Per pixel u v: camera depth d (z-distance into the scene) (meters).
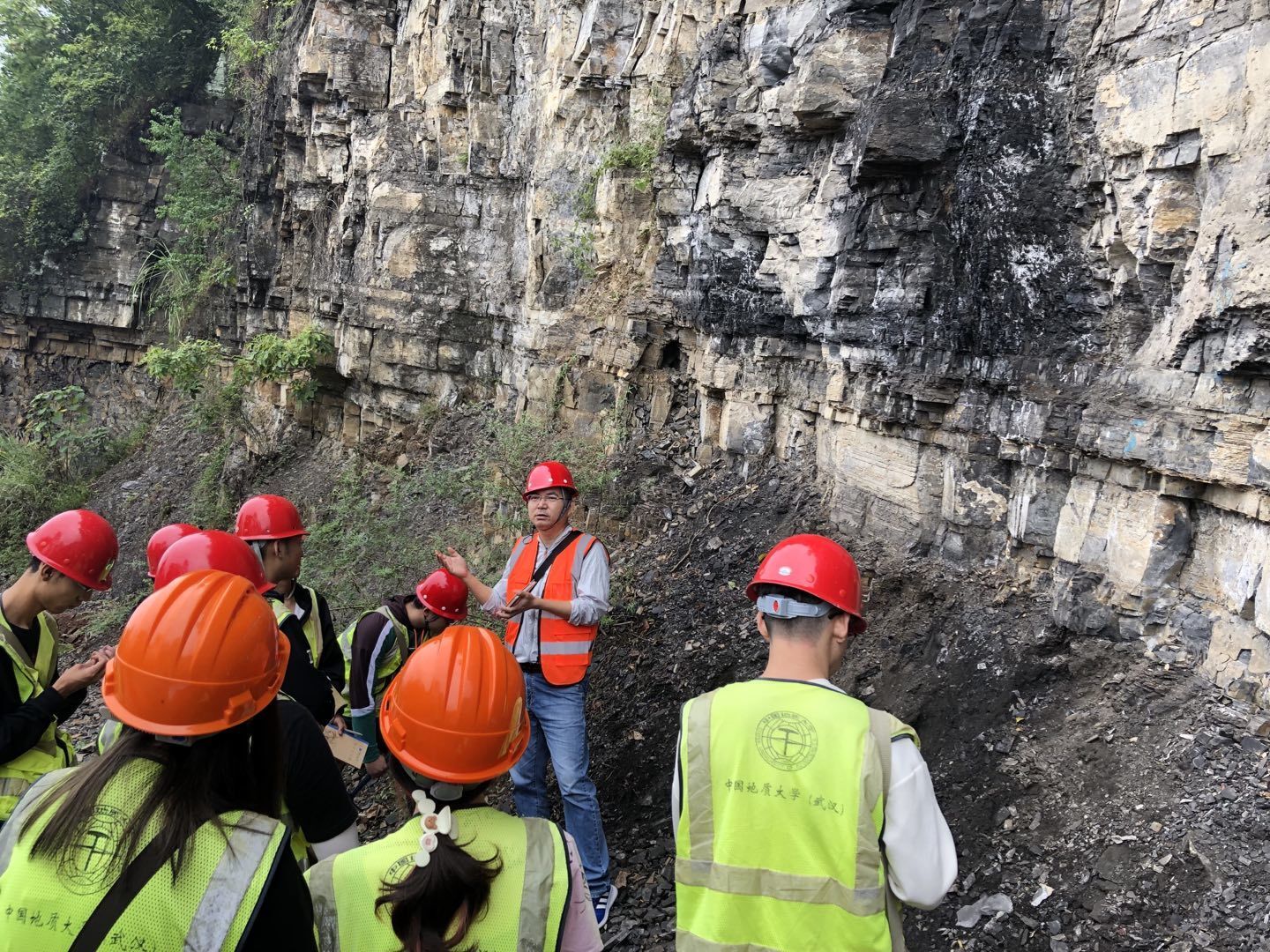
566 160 8.38
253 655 1.68
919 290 4.64
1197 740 3.18
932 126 4.46
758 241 6.23
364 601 7.61
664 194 7.07
